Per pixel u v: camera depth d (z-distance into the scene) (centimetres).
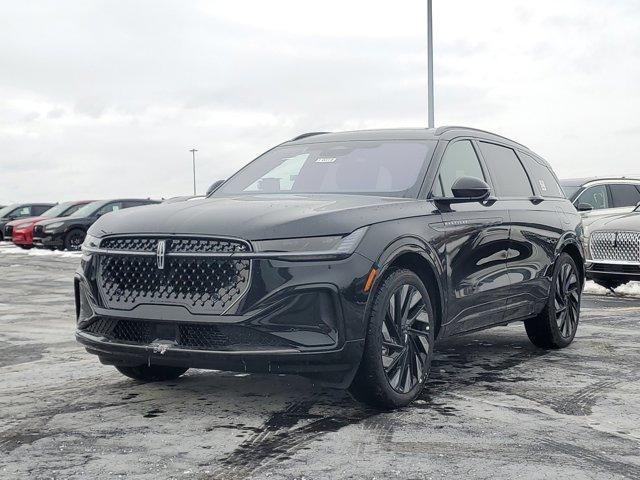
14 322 860
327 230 427
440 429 414
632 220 1208
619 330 788
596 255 1220
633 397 491
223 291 417
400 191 514
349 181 538
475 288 540
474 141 605
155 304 429
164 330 429
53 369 576
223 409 453
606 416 444
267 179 573
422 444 386
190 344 422
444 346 689
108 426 417
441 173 540
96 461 358
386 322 450
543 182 692
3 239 3081
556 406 466
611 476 341
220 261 418
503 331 779
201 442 388
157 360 432
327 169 557
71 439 393
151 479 333
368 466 352
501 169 626
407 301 463
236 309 412
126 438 395
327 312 418
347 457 364
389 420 432
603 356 639
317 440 392
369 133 596
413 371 469
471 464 355
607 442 393
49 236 2348
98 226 471
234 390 502
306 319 416
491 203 579
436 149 552
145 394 491
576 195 1518
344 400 476
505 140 661
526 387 518
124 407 458
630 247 1184
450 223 514
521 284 605
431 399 483
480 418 437
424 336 478
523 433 407
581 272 715
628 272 1182
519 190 640
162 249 428
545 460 362
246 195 551
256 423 423
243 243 416
